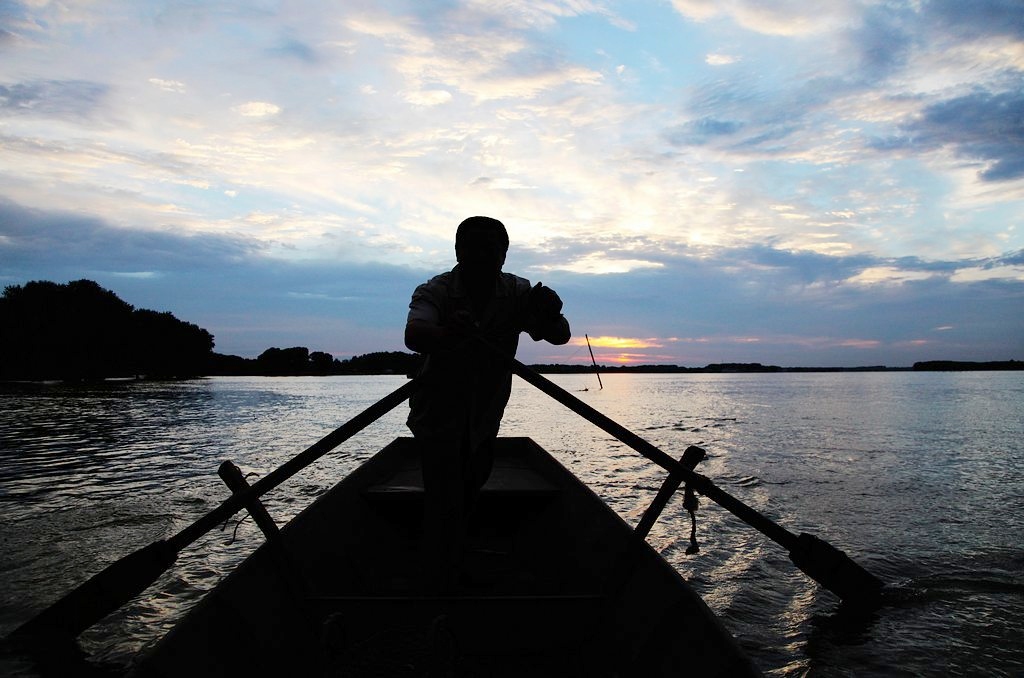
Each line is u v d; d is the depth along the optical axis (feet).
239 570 9.21
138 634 14.06
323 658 9.06
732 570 18.51
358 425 10.62
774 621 15.29
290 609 9.84
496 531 17.63
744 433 58.23
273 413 81.97
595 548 12.40
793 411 95.14
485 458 11.56
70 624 10.89
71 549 19.86
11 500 26.96
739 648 7.35
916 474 34.35
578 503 14.96
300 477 32.76
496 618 9.66
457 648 8.91
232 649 8.29
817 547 10.14
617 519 12.10
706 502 26.94
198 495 27.96
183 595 16.25
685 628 8.29
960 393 174.40
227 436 53.52
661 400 139.54
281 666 9.04
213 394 140.77
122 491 28.91
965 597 16.63
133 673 6.69
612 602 10.21
